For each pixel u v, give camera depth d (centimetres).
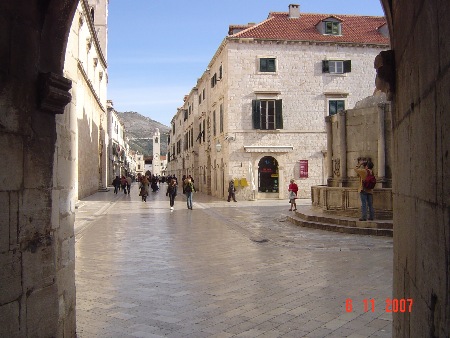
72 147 569
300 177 3372
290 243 1252
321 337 540
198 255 1090
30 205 426
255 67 3341
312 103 3397
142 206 2772
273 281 817
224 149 3456
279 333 555
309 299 699
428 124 280
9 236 391
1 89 384
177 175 7669
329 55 3425
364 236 1347
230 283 805
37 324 432
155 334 554
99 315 629
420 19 299
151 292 747
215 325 585
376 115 1577
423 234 302
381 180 1543
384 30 3603
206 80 4438
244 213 2269
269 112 3356
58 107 468
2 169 383
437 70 252
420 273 315
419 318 319
